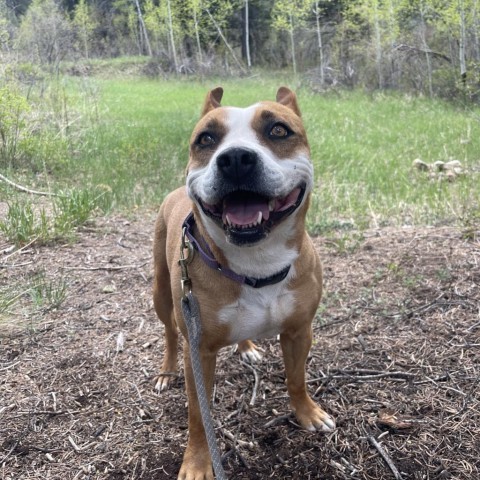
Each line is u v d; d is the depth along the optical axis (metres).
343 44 5.95
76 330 0.98
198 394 0.61
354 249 1.24
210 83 6.46
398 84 5.04
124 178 1.86
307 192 0.65
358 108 3.99
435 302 0.98
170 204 0.84
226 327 0.65
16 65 2.56
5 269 1.21
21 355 0.90
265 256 0.62
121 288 1.13
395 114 3.64
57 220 1.41
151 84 6.53
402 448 0.68
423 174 1.92
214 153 0.62
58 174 1.95
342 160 2.21
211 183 0.57
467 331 0.90
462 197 1.52
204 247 0.64
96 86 3.88
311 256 0.68
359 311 0.99
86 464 0.69
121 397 0.81
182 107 4.03
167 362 0.85
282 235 0.62
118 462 0.69
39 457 0.70
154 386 0.83
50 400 0.80
